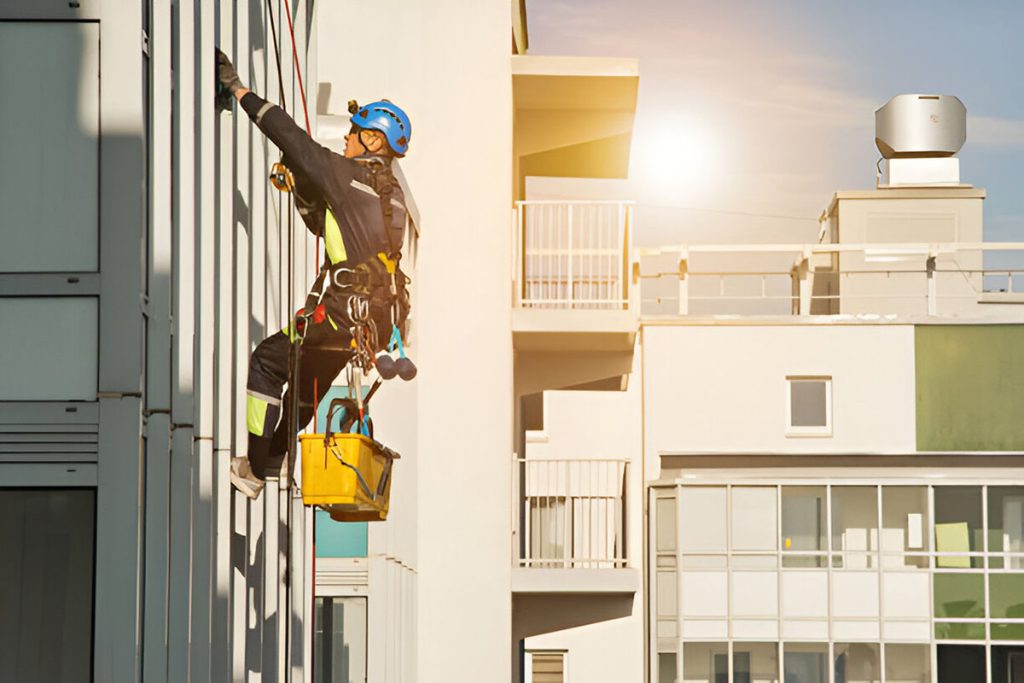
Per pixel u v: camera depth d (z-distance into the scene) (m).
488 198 26.81
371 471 12.62
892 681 42.00
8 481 10.79
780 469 43.69
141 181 10.98
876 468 43.34
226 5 14.25
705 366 46.28
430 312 26.61
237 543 14.57
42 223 10.95
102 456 10.80
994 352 45.09
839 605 42.25
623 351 31.03
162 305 11.55
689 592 42.62
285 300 17.23
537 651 56.59
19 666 10.77
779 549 42.56
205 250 13.02
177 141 12.12
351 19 26.92
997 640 41.84
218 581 13.53
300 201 12.40
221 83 13.11
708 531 42.78
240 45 15.01
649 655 43.09
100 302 10.90
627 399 58.94
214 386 13.73
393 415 23.16
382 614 22.19
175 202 12.12
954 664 41.91
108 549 10.72
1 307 10.93
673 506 43.03
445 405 26.42
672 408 46.28
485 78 26.98
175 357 12.03
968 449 45.12
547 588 28.16
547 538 32.59
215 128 13.23
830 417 45.78
